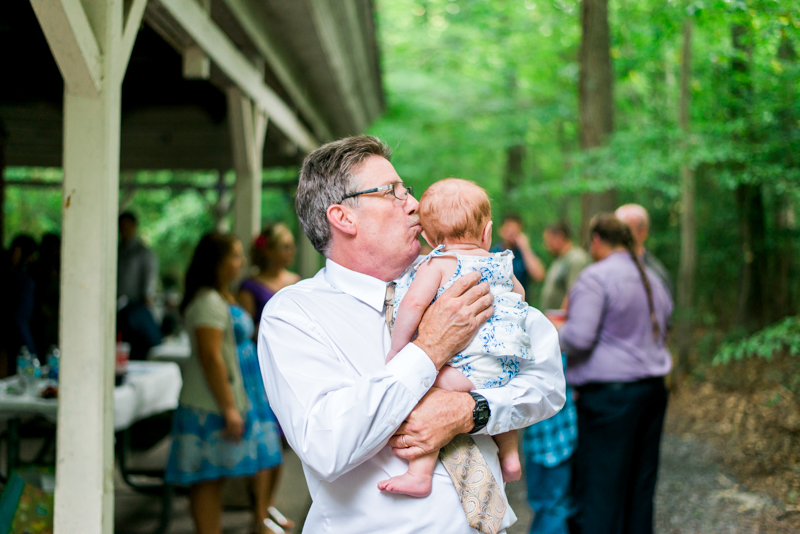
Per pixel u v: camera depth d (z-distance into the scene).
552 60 11.30
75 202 2.15
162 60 5.61
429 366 1.37
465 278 1.46
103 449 2.16
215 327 3.08
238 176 5.02
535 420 1.54
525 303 1.58
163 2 2.82
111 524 2.22
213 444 3.11
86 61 2.05
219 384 3.07
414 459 1.38
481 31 12.30
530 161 15.93
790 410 4.76
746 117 5.48
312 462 1.33
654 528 3.47
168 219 13.90
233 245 3.28
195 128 7.52
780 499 3.56
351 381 1.42
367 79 7.78
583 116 6.48
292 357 1.44
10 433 3.41
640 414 2.90
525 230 14.38
